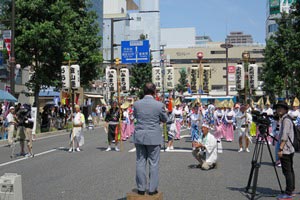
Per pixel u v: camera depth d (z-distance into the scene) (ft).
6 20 80.79
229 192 26.94
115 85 80.07
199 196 25.63
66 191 27.27
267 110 65.46
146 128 22.68
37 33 77.46
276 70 99.86
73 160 42.75
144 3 316.19
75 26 104.17
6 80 117.39
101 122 131.44
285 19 95.96
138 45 100.22
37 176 33.19
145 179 23.02
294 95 98.48
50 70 88.33
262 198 25.43
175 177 32.48
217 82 318.04
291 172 25.32
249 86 67.51
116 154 47.85
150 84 23.98
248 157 45.37
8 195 20.86
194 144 37.35
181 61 322.14
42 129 88.33
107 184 29.58
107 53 205.98
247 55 61.00
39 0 78.38
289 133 25.23
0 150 53.62
